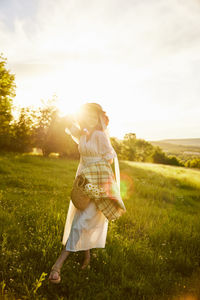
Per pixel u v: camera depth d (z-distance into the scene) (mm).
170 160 90625
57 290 2436
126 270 2936
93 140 2699
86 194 2562
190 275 3174
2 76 12289
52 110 25938
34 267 2691
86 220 2582
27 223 4039
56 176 10688
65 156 25984
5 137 25203
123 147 65250
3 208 4793
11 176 9055
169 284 2811
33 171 11367
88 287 2516
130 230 4551
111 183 2666
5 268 2621
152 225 4852
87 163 2727
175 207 8055
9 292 2191
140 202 7613
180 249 3779
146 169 19766
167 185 12695
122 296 2471
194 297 2547
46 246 3145
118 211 2641
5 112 13188
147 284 2725
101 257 3158
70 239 2510
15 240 3336
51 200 5754
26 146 28406
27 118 25078
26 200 5883
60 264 2408
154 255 3496
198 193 11523
